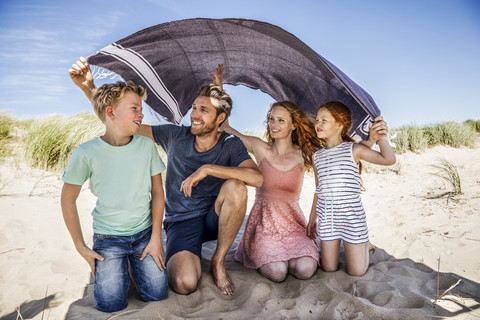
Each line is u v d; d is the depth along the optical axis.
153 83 2.94
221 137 2.59
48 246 2.88
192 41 2.83
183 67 3.03
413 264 2.74
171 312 2.07
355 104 2.80
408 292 2.28
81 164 2.02
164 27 2.62
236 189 2.29
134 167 2.11
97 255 2.00
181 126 2.68
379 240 3.22
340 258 2.87
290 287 2.43
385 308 2.10
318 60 2.43
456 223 3.53
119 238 2.11
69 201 2.02
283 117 2.65
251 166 2.45
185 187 2.28
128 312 2.00
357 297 2.20
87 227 3.40
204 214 2.55
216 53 3.00
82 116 7.09
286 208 2.69
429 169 6.65
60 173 5.03
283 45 2.65
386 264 2.68
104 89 2.07
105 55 2.57
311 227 2.77
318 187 2.70
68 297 2.19
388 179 6.09
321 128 2.61
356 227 2.50
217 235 2.60
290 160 2.70
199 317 2.04
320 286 2.39
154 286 2.12
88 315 1.97
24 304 2.10
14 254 2.71
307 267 2.46
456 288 2.35
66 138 5.51
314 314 2.11
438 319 1.99
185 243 2.36
